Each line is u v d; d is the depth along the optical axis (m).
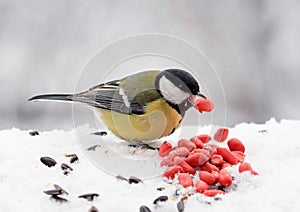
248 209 4.07
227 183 4.48
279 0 10.70
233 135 5.88
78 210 4.08
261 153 5.39
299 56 10.50
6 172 4.69
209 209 4.11
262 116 10.17
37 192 4.37
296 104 10.25
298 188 4.34
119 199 4.24
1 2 10.48
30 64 10.27
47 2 10.57
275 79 10.43
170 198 4.28
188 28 10.77
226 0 10.85
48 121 9.76
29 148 5.29
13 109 9.91
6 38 10.41
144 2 10.97
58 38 10.51
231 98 10.27
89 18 10.66
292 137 5.64
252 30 10.70
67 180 4.59
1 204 4.15
